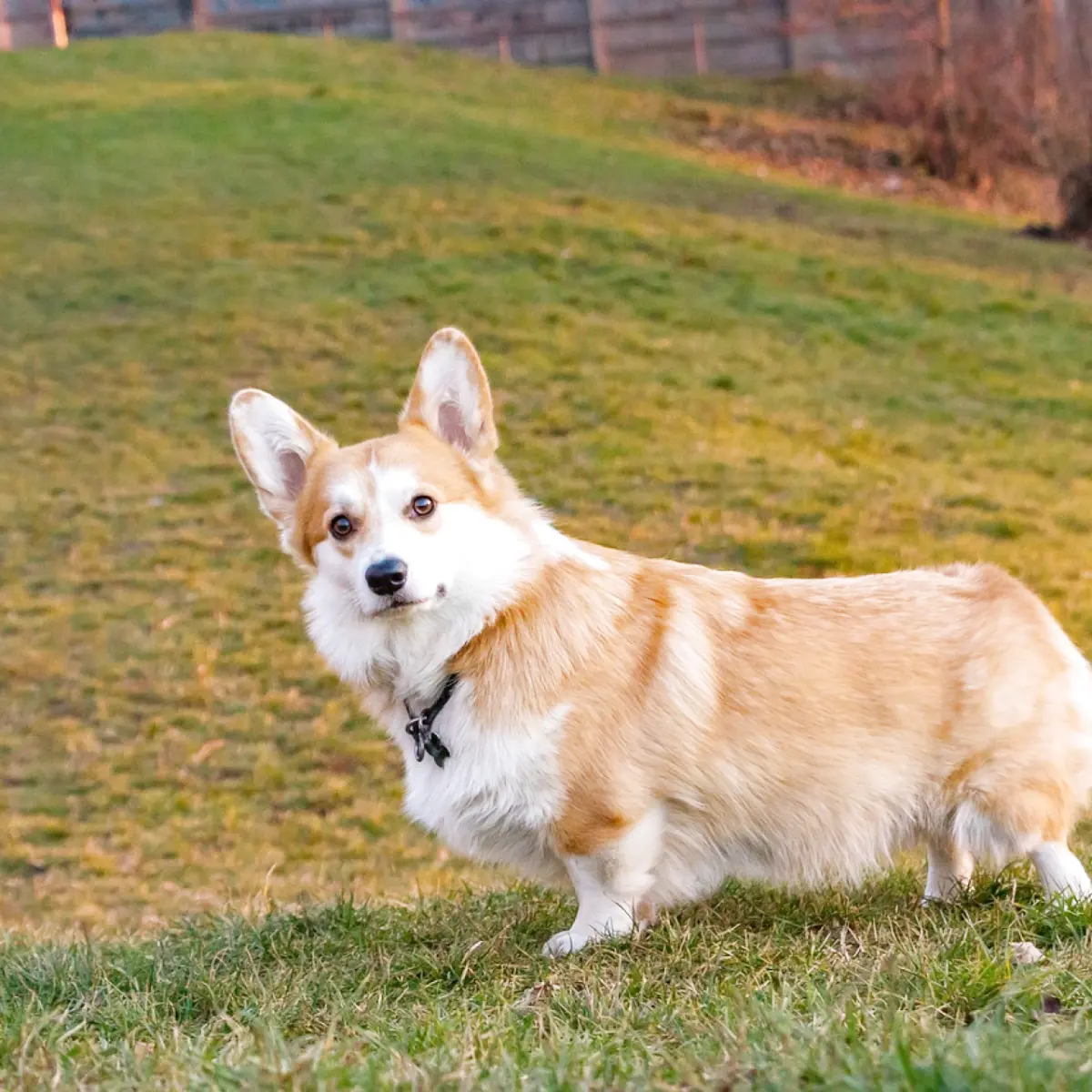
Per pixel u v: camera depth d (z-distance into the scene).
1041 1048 2.15
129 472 5.37
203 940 2.65
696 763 2.55
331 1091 2.17
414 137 9.19
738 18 12.36
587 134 10.01
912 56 10.27
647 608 2.57
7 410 5.82
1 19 13.14
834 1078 2.12
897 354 6.41
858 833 2.58
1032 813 2.56
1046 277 7.50
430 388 2.59
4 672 4.20
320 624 2.59
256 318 6.49
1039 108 9.20
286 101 9.90
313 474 2.58
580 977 2.45
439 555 2.51
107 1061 2.28
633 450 5.37
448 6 12.71
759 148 10.23
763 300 6.89
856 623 2.60
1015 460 5.37
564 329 6.43
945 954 2.42
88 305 6.67
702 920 2.61
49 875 3.40
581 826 2.53
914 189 9.58
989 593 2.63
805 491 5.04
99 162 8.59
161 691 4.09
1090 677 2.63
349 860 3.40
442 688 2.55
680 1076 2.16
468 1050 2.24
